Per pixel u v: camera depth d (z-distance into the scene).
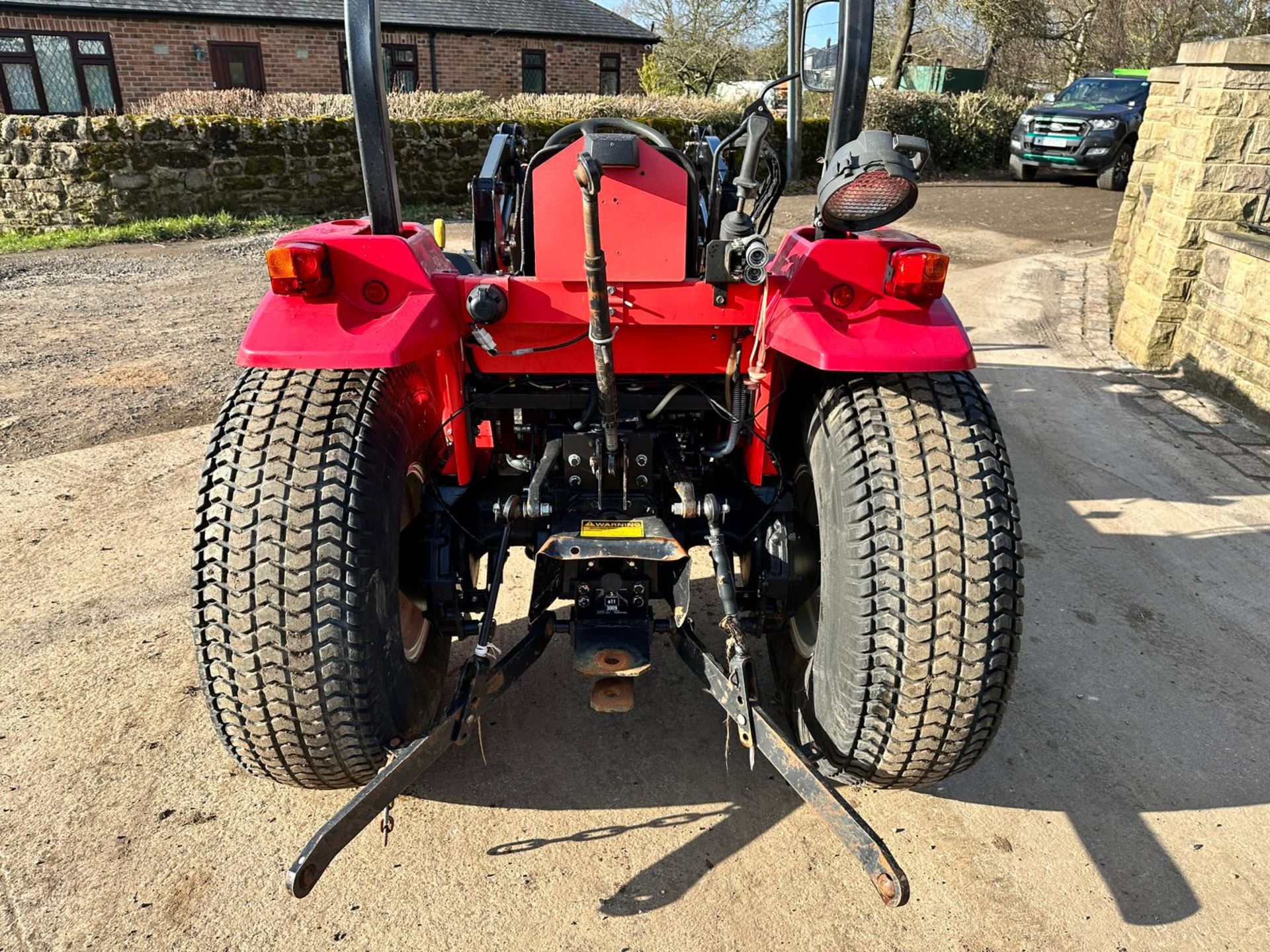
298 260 1.92
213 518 1.95
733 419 2.49
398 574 2.22
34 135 11.20
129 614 3.31
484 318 2.13
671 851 2.35
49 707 2.82
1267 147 5.79
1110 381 6.18
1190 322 6.20
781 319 2.13
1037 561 3.84
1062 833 2.44
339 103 14.07
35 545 3.79
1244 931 2.17
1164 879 2.31
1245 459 4.96
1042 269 9.25
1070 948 2.12
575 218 2.23
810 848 2.37
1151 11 29.44
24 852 2.30
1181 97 6.16
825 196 2.00
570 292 2.25
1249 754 2.75
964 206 13.21
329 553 1.92
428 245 2.30
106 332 7.05
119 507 4.13
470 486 2.71
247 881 2.24
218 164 12.07
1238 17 28.53
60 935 2.09
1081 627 3.37
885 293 2.10
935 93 18.59
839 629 2.08
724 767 2.64
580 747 2.71
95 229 11.42
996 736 2.79
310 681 1.95
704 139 3.43
